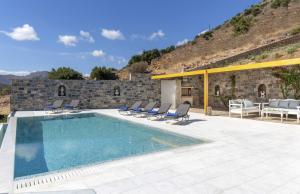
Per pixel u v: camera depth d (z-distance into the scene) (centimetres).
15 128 894
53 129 998
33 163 555
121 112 1428
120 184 369
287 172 412
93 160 574
